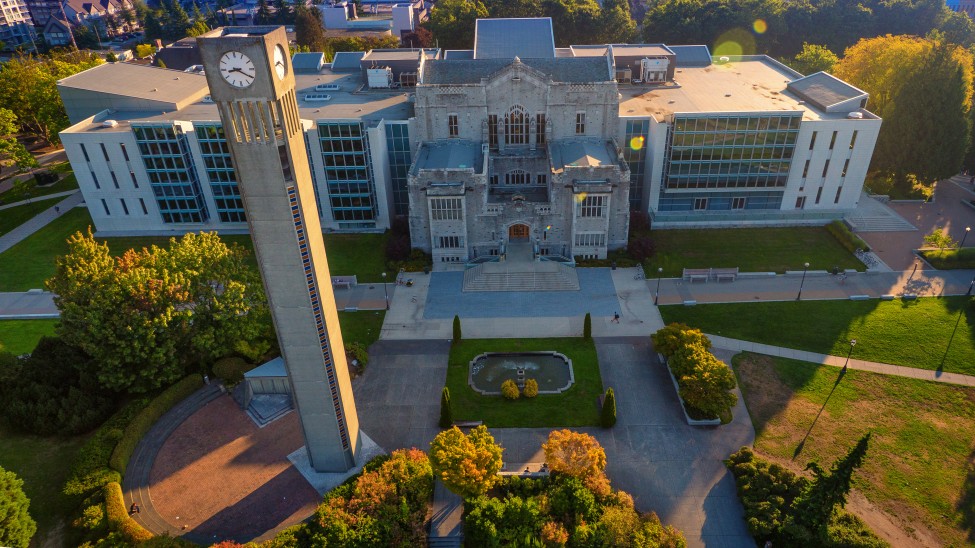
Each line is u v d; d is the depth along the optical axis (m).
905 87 111.44
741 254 102.00
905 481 63.09
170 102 113.94
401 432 70.88
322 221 112.56
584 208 96.81
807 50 149.38
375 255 105.31
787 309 88.75
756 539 57.94
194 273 74.75
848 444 67.19
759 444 67.69
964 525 58.88
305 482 64.25
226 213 113.50
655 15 181.62
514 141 107.44
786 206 111.44
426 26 195.50
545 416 72.38
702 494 62.50
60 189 131.50
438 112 104.56
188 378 75.69
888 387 74.50
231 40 43.09
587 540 55.50
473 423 71.31
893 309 87.56
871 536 54.25
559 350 82.88
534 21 123.56
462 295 94.94
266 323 87.69
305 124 102.31
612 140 105.31
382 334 87.06
